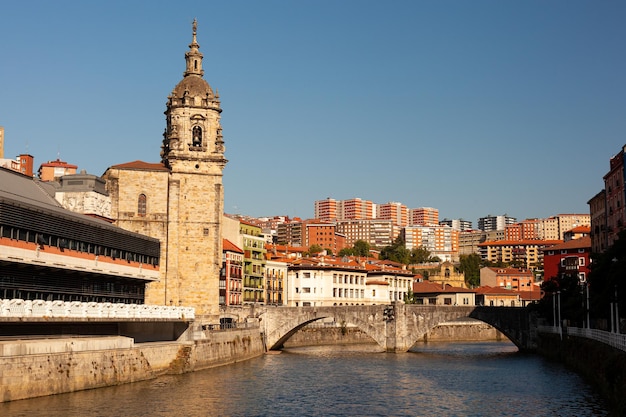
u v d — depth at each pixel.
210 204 134.88
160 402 76.75
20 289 79.31
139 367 89.81
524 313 157.50
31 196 95.31
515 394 88.50
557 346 132.88
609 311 105.75
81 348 79.62
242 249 187.75
